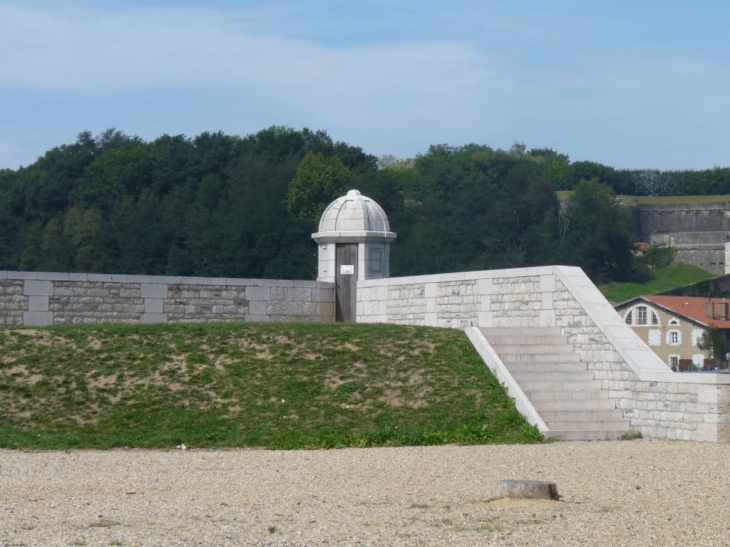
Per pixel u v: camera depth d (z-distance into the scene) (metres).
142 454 19.62
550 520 12.80
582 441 22.00
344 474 16.67
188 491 14.98
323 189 93.19
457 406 22.88
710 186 152.00
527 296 27.14
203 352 24.94
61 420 21.70
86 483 15.74
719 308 87.94
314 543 11.58
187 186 102.31
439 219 101.56
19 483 15.70
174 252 86.81
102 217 95.19
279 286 34.41
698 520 12.88
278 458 18.92
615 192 139.25
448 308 30.41
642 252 120.25
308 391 23.30
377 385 23.67
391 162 140.00
